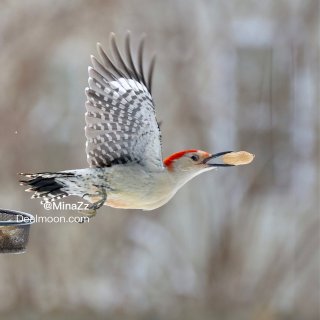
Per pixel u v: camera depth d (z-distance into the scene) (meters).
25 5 17.72
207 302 18.19
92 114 7.83
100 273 17.72
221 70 18.58
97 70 7.85
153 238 18.00
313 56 19.02
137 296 17.88
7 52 17.59
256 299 18.31
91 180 7.83
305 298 18.55
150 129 7.82
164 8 18.06
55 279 17.47
